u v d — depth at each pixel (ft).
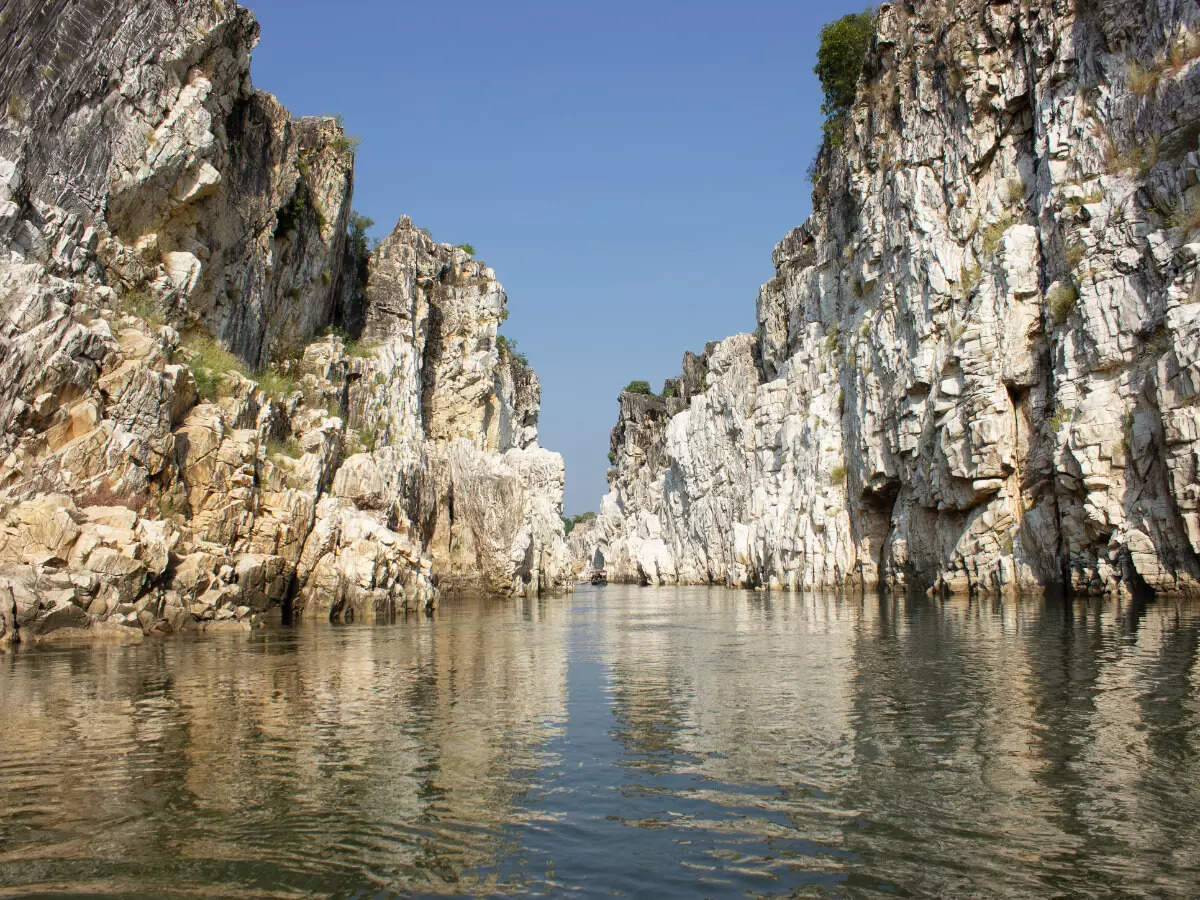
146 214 112.57
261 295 140.87
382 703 51.52
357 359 165.07
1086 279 109.70
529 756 39.70
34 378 82.69
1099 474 104.27
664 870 27.20
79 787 34.14
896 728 43.75
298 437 130.00
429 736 43.21
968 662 63.77
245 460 104.01
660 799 33.63
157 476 92.68
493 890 25.79
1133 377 103.40
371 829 30.40
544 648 80.53
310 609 108.78
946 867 26.94
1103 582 105.09
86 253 99.25
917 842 28.94
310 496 112.57
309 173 164.04
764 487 228.02
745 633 94.02
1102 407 104.99
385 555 118.01
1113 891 25.04
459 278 229.86
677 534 306.76
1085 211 113.91
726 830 30.42
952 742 40.65
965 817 30.99
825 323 209.56
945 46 148.87
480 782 35.76
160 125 112.06
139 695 52.37
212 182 117.08
